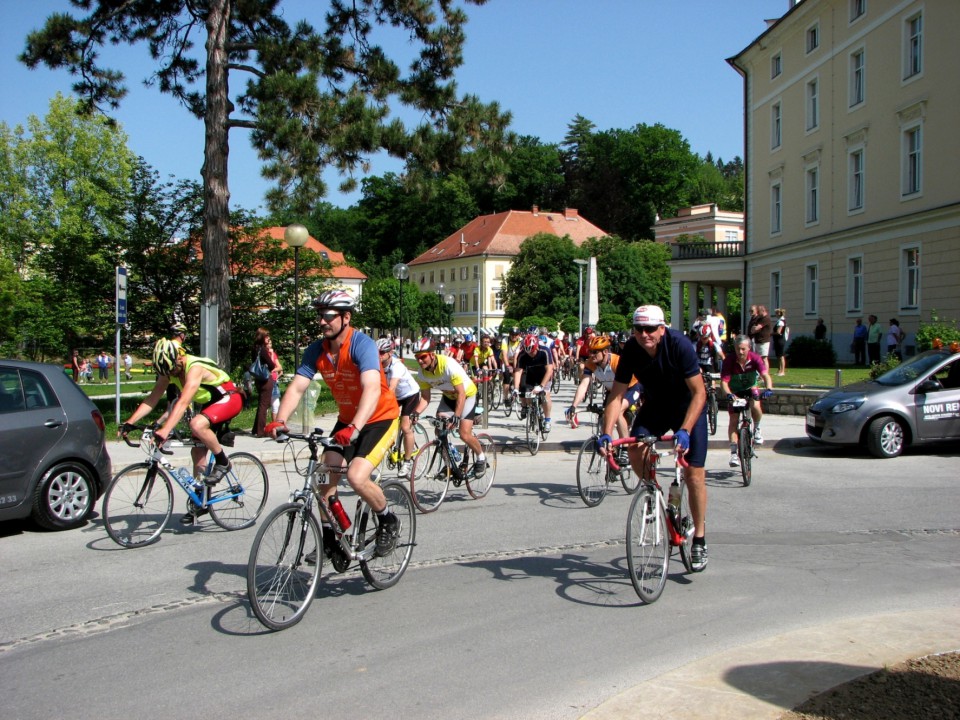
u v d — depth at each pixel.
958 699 3.58
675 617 5.20
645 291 68.56
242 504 7.86
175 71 18.89
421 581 6.04
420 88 17.39
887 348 26.42
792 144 36.41
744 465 10.01
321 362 5.43
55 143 49.03
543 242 70.00
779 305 38.06
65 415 7.81
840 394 12.88
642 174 88.19
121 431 7.22
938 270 26.67
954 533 7.68
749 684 3.89
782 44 37.12
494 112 17.38
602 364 10.39
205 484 7.50
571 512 8.58
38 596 5.68
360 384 5.40
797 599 5.59
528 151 90.88
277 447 12.98
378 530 5.64
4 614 5.30
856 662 4.11
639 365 5.77
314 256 21.05
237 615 5.26
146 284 19.33
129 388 33.06
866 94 30.53
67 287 18.94
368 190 97.50
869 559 6.70
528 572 6.27
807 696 3.70
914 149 28.20
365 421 5.13
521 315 70.25
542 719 3.76
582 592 5.75
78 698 4.01
